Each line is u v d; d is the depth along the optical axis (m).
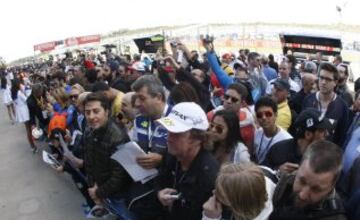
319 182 1.74
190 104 2.43
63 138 5.05
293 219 1.89
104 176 3.41
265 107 3.21
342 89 5.59
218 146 2.96
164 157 2.72
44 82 10.36
